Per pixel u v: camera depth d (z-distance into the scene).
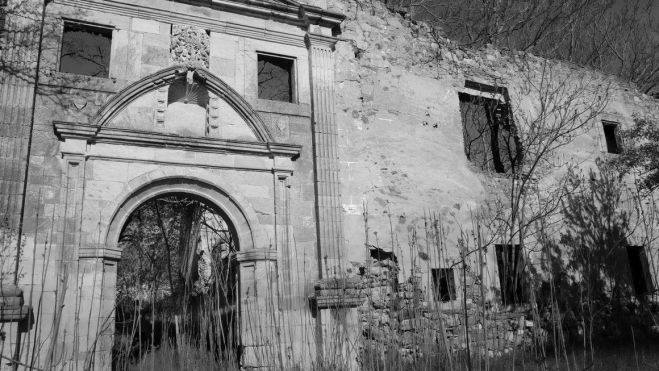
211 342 6.45
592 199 16.11
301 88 12.76
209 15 12.18
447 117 14.72
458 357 6.26
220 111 11.80
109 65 11.11
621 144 17.70
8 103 9.84
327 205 12.02
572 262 15.05
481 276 5.90
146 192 10.80
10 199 9.45
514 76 16.39
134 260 19.06
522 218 13.30
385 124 13.64
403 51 14.61
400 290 12.25
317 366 6.57
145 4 11.59
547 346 12.21
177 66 11.40
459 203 14.00
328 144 12.44
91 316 9.55
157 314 14.20
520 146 15.52
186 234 17.88
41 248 9.59
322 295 11.16
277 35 12.81
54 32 10.72
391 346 6.66
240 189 11.54
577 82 17.48
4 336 8.73
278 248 11.42
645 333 15.27
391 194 13.15
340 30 13.70
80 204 10.01
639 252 16.88
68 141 10.20
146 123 11.06
